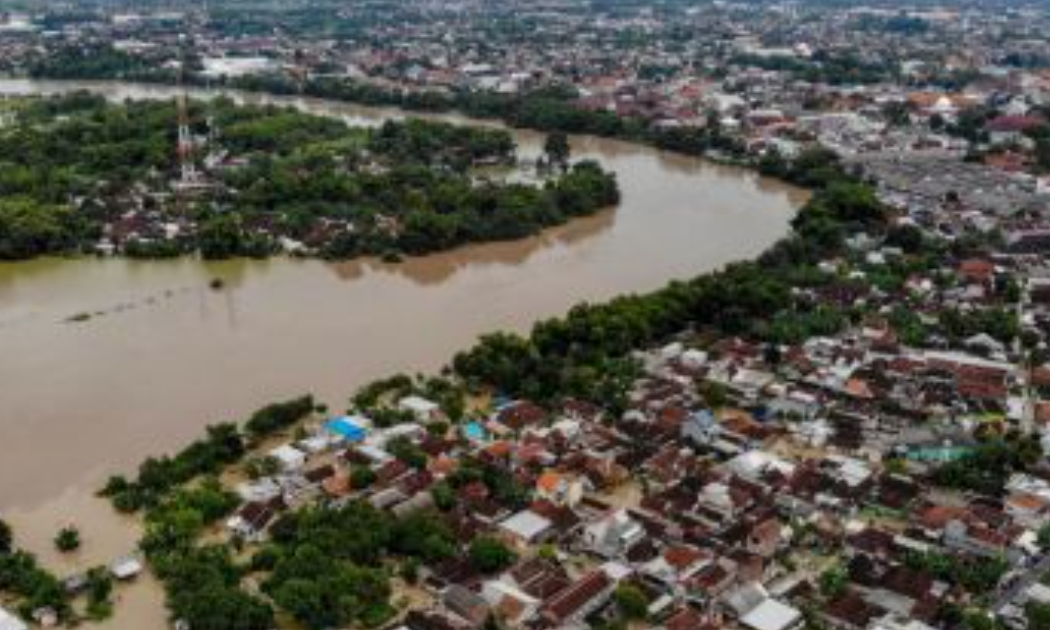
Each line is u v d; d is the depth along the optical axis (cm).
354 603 14975
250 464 19250
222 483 18875
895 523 17638
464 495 18038
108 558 16625
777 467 18800
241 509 17588
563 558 16700
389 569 16138
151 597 15650
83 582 15775
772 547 16575
